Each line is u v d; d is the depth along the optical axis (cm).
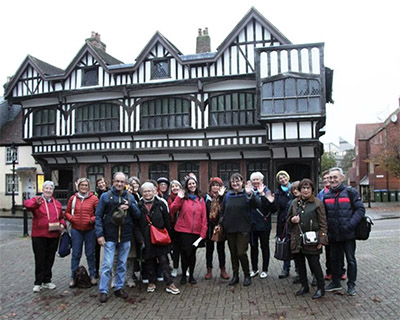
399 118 2988
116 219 526
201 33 1955
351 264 528
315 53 1439
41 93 1855
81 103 1830
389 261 726
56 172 2102
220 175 1694
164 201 584
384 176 3406
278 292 552
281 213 634
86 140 1831
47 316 477
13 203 2030
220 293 555
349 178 5228
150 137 1731
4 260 838
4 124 2470
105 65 1761
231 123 1625
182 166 1747
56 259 830
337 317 446
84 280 601
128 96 1742
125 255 552
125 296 542
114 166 1842
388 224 1414
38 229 586
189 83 1630
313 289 564
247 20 1556
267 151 1614
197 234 607
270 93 1461
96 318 468
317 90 1421
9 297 557
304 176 1656
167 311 487
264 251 632
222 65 1606
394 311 458
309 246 513
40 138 1884
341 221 524
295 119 1431
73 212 611
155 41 1688
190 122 1669
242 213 584
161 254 567
